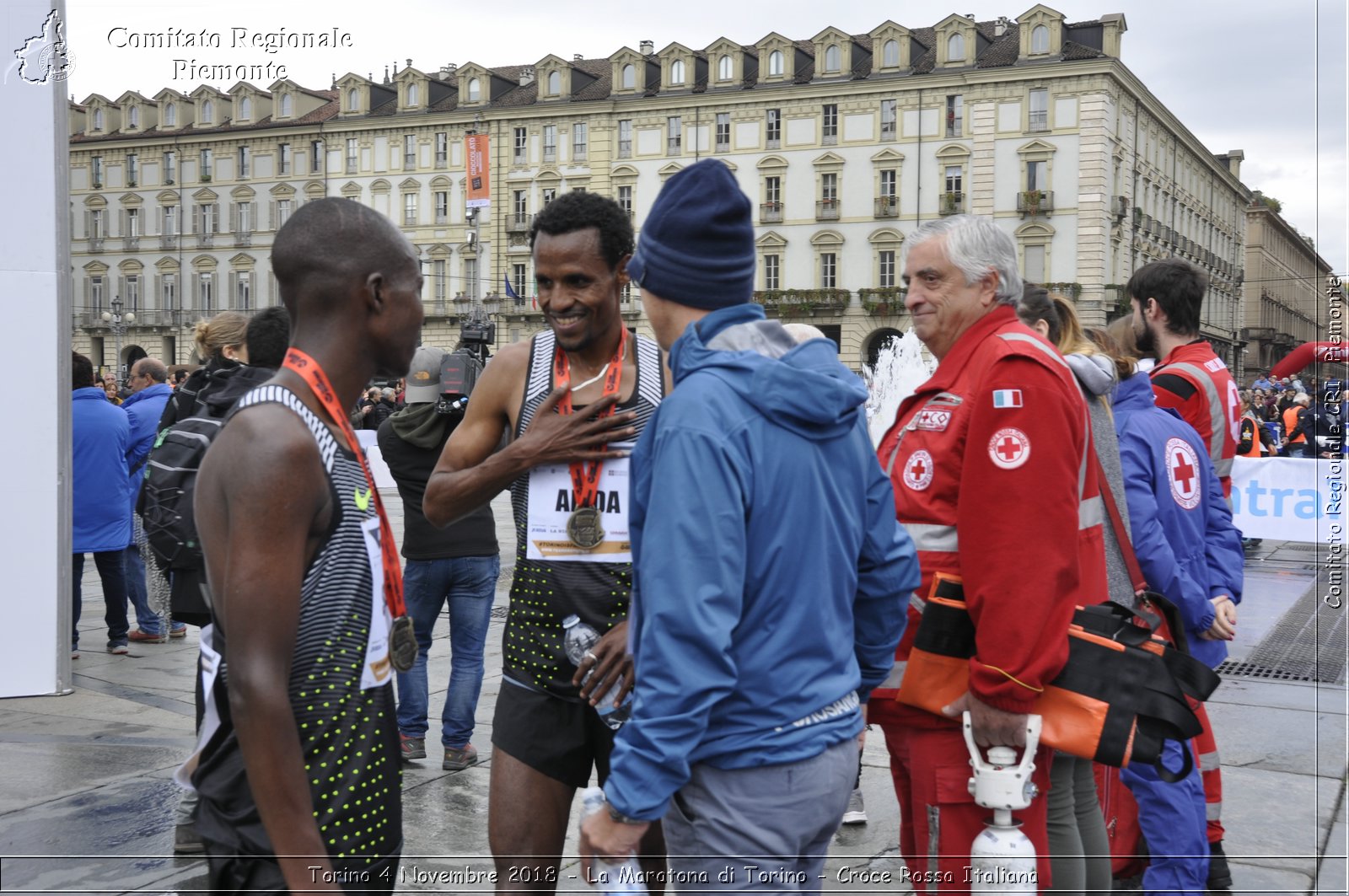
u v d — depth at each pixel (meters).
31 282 5.43
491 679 5.92
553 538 2.43
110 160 59.69
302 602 1.67
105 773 4.31
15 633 5.51
